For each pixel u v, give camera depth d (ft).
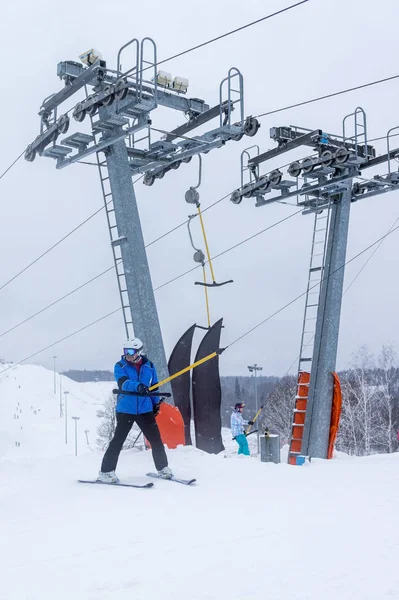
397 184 36.27
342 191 36.99
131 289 31.63
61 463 25.80
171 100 32.76
